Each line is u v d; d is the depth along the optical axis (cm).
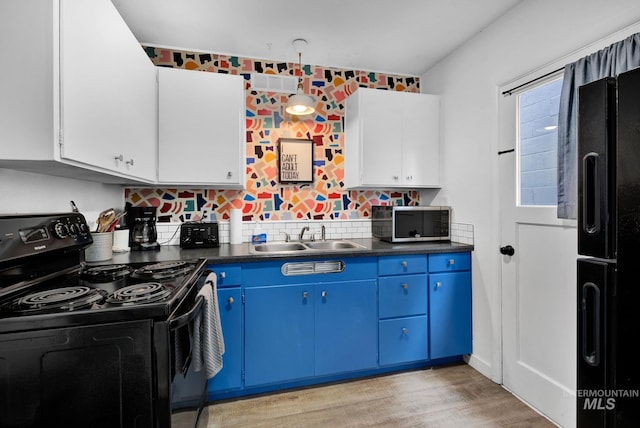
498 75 207
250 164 257
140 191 238
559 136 161
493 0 189
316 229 270
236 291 190
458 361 241
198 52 246
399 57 260
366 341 212
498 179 209
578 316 105
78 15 115
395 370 228
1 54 100
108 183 210
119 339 89
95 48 127
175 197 243
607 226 95
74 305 92
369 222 284
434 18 207
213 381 186
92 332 88
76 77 114
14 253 106
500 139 208
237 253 199
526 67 187
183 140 211
